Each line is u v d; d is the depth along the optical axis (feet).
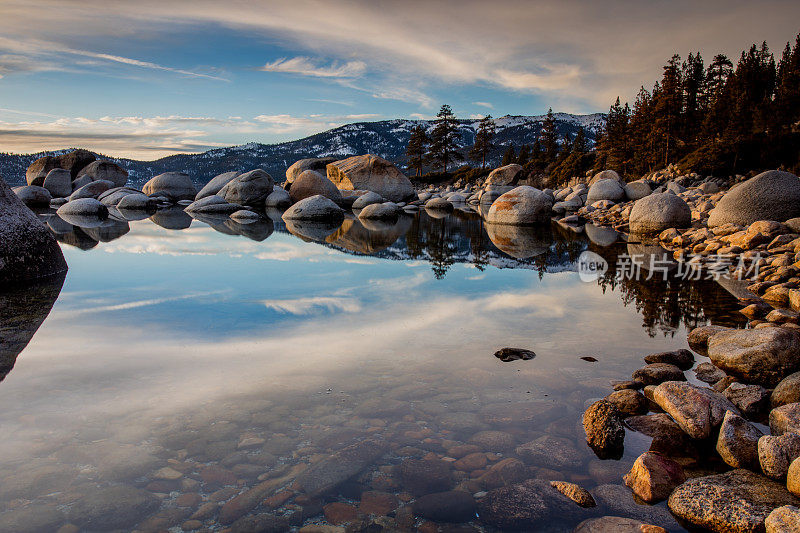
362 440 8.50
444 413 9.59
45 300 18.13
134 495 6.78
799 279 21.17
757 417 10.03
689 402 9.58
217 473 7.38
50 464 7.45
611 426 8.82
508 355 12.81
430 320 16.22
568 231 49.34
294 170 109.70
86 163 117.80
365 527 6.30
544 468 7.93
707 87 156.46
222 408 9.45
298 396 10.11
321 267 26.32
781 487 7.38
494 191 111.34
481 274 25.20
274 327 14.98
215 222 55.72
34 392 9.98
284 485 7.15
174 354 12.42
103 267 25.61
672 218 42.52
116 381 10.61
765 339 11.68
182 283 21.56
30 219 22.90
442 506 6.82
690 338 14.65
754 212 37.17
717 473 8.13
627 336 14.88
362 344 13.52
